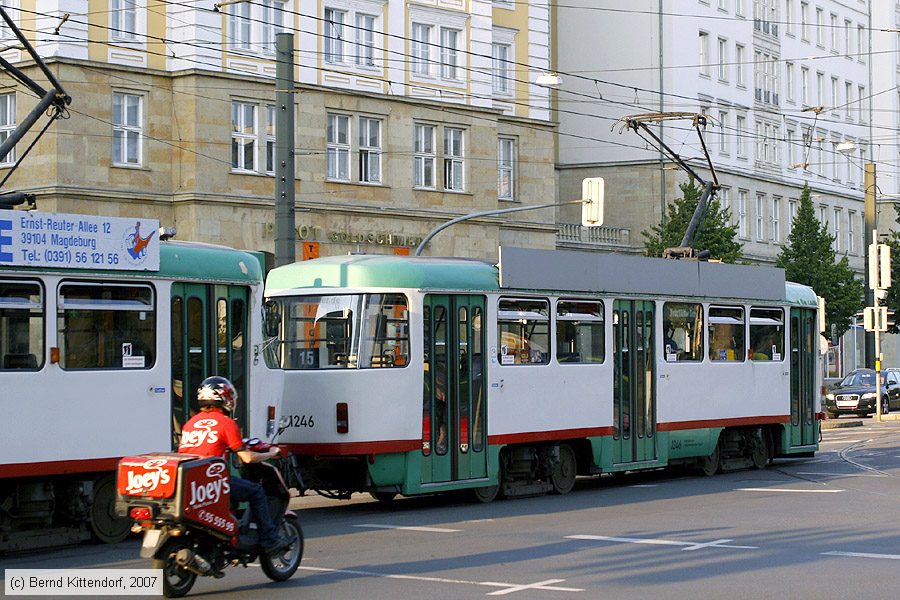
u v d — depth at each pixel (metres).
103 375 17.03
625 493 24.25
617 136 70.00
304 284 21.70
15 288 16.11
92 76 41.41
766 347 29.69
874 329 51.03
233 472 17.94
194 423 13.22
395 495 24.59
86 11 41.31
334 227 47.50
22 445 16.09
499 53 55.72
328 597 13.05
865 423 49.94
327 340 21.34
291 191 26.45
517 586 13.69
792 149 81.06
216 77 43.81
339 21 48.22
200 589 13.59
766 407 29.44
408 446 21.16
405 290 21.34
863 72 90.38
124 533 17.64
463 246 52.38
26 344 16.20
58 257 16.52
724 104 72.88
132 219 17.48
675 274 26.86
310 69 46.97
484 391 22.45
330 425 20.98
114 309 17.23
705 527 18.77
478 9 53.25
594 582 13.96
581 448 24.81
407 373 21.23
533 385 23.36
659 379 26.27
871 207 61.78
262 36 45.59
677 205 62.34
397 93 50.00
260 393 19.27
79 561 15.81
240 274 19.02
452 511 21.31
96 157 41.59
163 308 17.84
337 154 48.03
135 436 17.39
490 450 22.50
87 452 16.81
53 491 16.84
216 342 18.64
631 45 69.56
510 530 18.58
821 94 85.06
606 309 25.03
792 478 27.02
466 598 12.98
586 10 70.81
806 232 69.06
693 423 27.11
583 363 24.42
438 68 51.78
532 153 56.59
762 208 77.31
